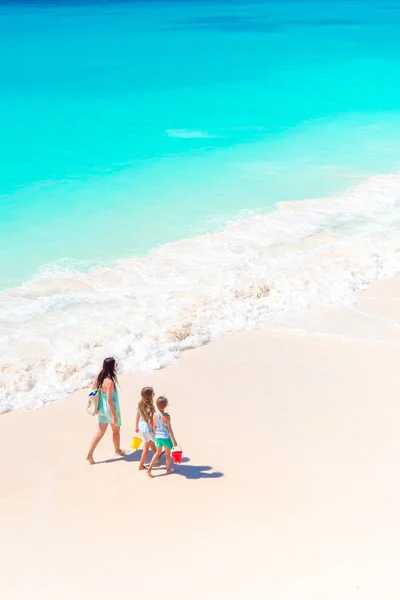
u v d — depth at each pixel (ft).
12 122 97.66
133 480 27.37
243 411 32.83
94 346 39.29
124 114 102.58
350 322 42.80
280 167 76.89
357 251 53.36
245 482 26.81
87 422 32.32
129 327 41.45
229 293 45.93
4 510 25.55
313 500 25.09
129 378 36.42
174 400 33.96
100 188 69.36
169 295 46.24
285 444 29.73
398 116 102.27
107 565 21.61
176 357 38.68
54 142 86.79
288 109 106.63
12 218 60.64
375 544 21.29
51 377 35.88
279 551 21.52
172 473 27.73
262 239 56.39
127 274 49.80
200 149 84.02
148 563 21.53
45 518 24.94
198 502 25.49
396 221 60.39
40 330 41.22
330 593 18.29
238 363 37.91
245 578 20.02
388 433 30.42
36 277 48.93
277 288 46.93
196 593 19.42
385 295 46.60
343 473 27.12
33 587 20.52
